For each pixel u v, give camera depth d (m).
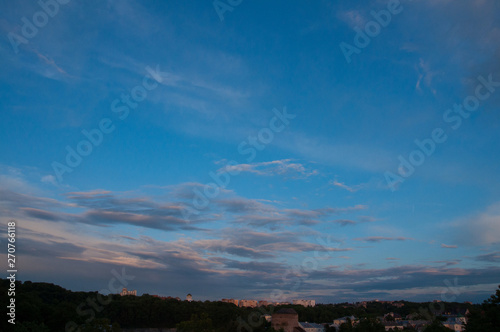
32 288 195.50
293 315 197.38
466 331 80.31
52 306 153.12
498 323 72.00
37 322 126.31
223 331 159.25
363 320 122.56
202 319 118.25
